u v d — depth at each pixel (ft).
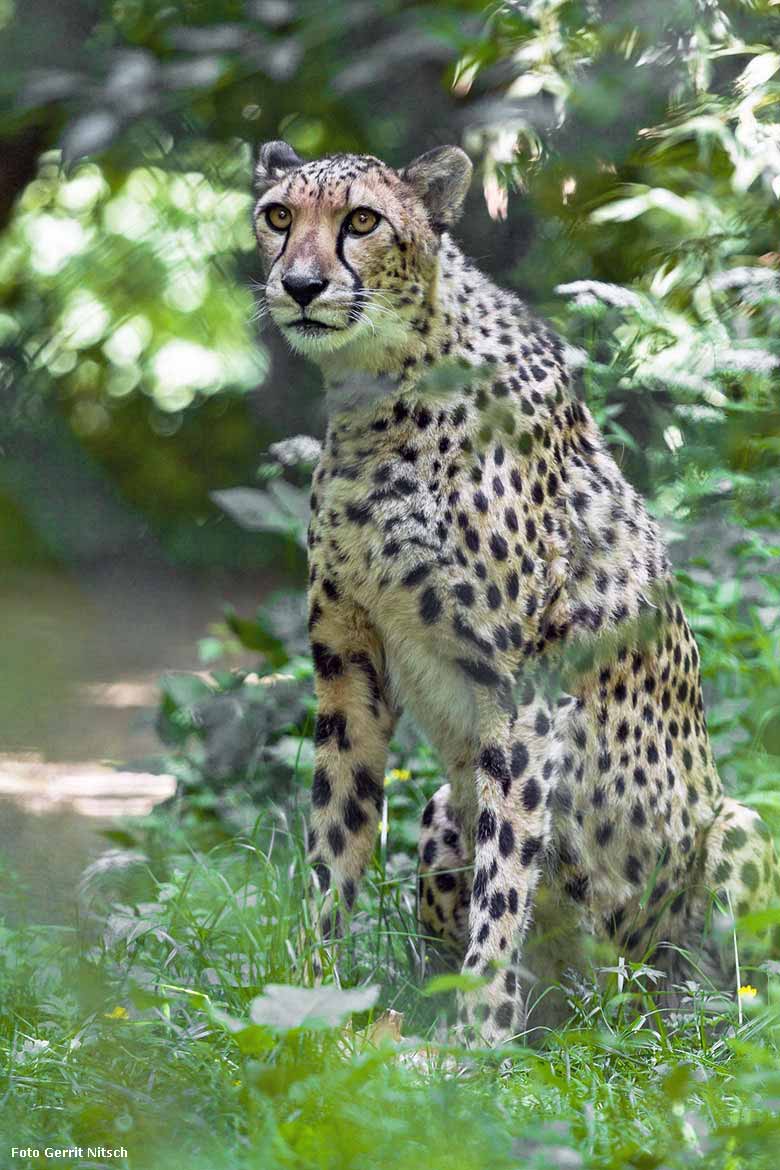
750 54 38.06
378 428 25.63
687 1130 18.94
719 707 33.50
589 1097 21.07
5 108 40.40
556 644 26.55
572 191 38.42
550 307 37.35
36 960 27.07
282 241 26.32
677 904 28.43
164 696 39.29
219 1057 21.88
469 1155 18.02
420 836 28.45
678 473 36.35
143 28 40.24
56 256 75.00
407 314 25.66
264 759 37.88
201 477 89.45
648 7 35.55
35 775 44.04
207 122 44.57
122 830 36.27
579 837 27.30
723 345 35.86
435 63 40.83
